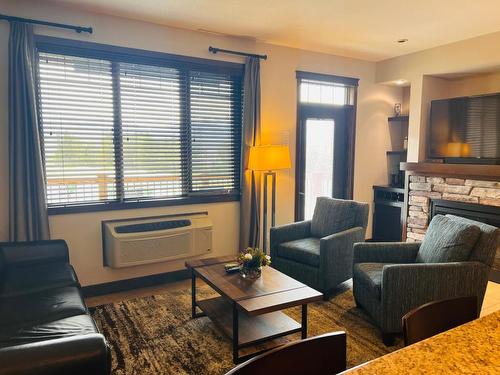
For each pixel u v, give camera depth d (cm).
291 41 419
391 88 536
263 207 432
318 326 287
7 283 250
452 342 97
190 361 240
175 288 370
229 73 409
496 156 391
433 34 391
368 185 532
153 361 240
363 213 371
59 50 322
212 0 302
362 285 294
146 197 376
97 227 352
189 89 389
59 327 194
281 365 92
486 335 101
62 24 317
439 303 123
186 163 395
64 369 137
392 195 514
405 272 252
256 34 394
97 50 336
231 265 285
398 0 302
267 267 293
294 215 471
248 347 253
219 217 417
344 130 511
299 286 252
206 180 410
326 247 329
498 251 377
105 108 349
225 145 418
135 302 333
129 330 280
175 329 281
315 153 489
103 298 345
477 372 83
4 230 314
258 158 390
